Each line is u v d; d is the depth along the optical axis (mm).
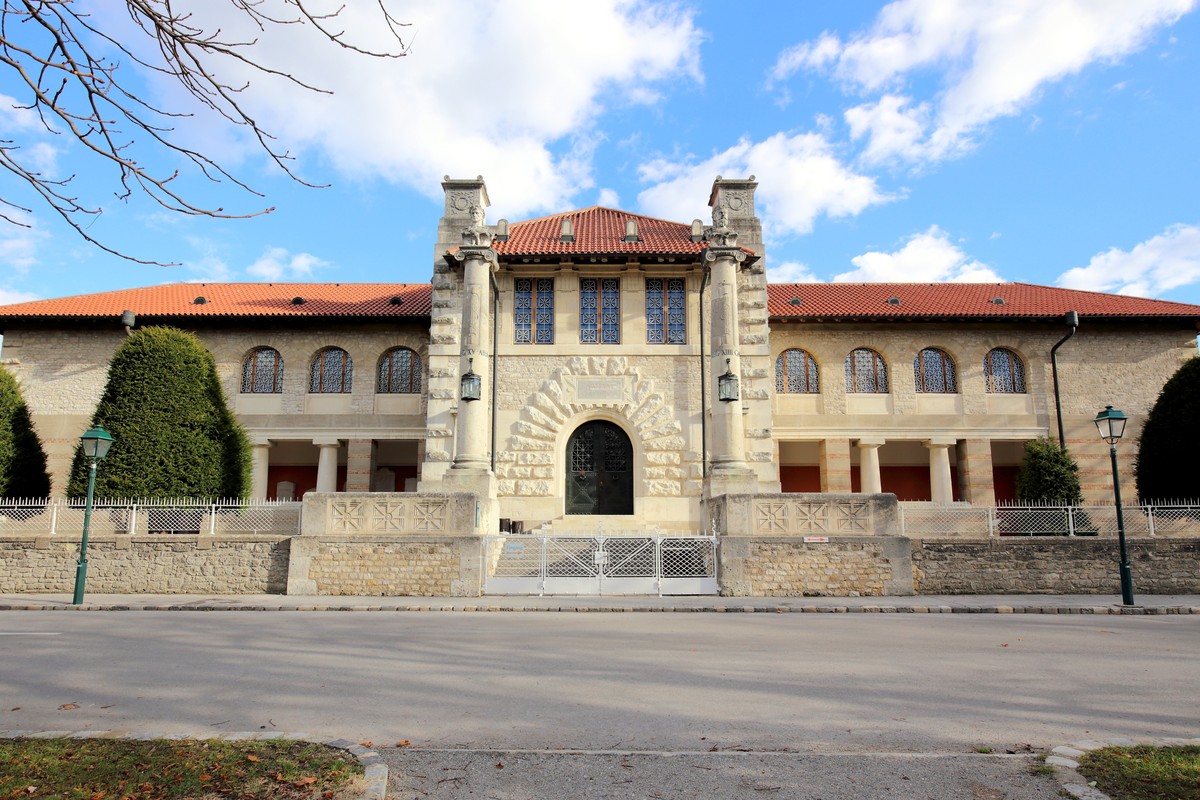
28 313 28828
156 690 7922
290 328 30031
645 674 8781
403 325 30031
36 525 19156
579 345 25000
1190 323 30109
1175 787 5004
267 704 7363
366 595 17828
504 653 10125
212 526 19172
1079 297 32344
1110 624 13734
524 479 24047
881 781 5285
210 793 4844
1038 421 29781
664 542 18578
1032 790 5094
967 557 18516
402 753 5855
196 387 22859
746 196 26156
